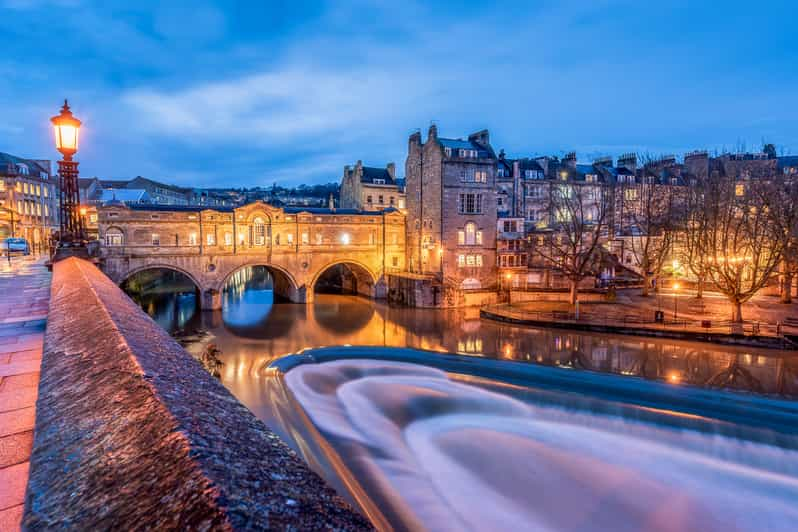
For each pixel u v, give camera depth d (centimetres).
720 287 4062
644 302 5525
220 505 131
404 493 1694
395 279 6856
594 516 1567
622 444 2117
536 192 7619
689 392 2773
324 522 139
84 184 9912
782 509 1636
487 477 1823
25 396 444
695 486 1762
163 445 187
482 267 6575
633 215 6781
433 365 3409
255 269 12119
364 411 2580
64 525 159
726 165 6278
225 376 3362
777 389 2867
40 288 1419
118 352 339
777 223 4319
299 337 4675
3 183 7500
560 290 6156
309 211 7094
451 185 6384
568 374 3127
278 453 206
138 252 5606
